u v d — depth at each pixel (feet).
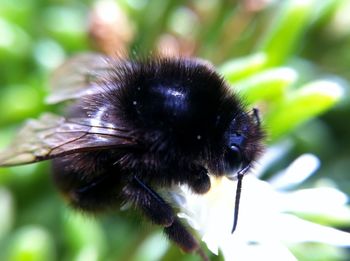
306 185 0.17
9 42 0.19
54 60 0.19
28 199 0.18
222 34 0.18
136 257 0.16
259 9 0.17
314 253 0.15
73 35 0.19
